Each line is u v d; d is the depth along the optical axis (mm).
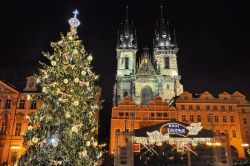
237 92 77750
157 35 122250
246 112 75125
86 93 23094
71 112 21344
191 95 75438
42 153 20203
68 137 20875
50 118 20953
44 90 21766
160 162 43344
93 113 24359
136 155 44156
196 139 29688
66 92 21859
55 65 22453
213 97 75375
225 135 30219
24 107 54719
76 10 25375
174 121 30375
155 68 115250
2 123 53531
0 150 51375
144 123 70875
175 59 115562
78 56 23625
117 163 28016
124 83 105250
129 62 114688
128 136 29047
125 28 121250
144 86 103500
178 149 31719
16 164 20938
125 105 72875
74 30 24703
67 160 20453
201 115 72938
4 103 54875
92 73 24953
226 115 73188
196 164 41406
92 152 23188
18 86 57906
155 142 29734
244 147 70438
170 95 103875
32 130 20969
